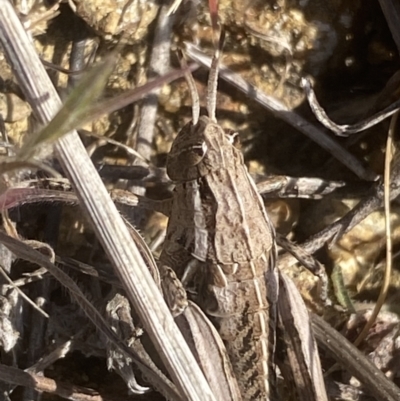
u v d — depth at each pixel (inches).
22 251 2.6
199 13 2.9
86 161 2.3
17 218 2.9
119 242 2.3
